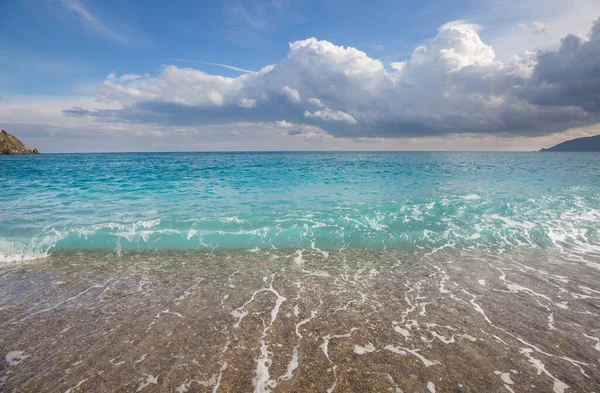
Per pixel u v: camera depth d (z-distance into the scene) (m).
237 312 4.95
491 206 12.10
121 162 45.50
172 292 5.69
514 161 51.56
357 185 18.67
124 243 8.54
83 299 5.41
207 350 3.98
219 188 17.55
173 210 11.80
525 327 4.48
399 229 9.66
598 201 12.93
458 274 6.47
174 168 32.44
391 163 43.47
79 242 8.57
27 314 4.89
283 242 8.70
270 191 16.42
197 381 3.42
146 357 3.84
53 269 6.82
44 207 12.35
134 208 12.19
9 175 24.42
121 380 3.43
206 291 5.73
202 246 8.40
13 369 3.62
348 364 3.70
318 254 7.81
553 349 3.98
